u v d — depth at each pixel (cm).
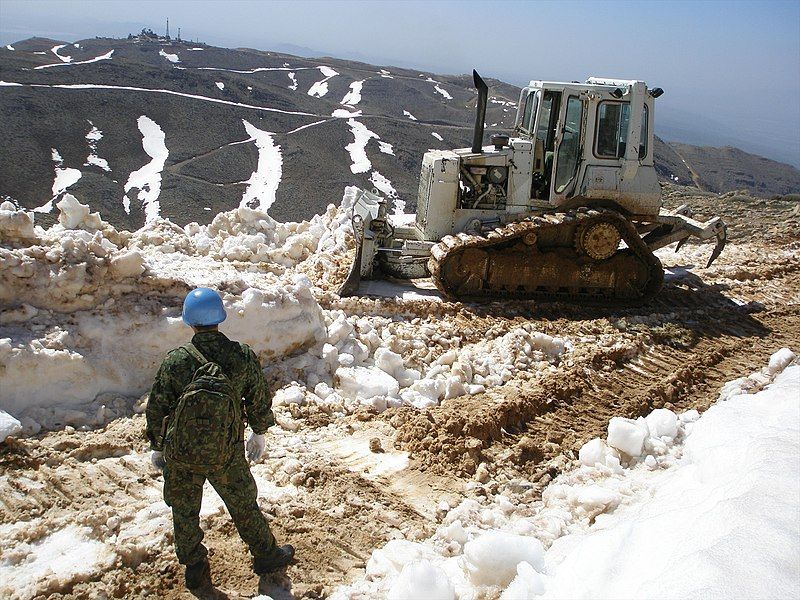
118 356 540
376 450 527
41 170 4538
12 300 526
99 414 509
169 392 353
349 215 1006
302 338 639
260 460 497
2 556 374
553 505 474
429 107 9119
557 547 400
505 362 684
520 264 863
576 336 773
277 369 614
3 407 483
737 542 308
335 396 594
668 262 1129
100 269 551
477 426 553
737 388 656
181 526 356
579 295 891
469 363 660
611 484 493
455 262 851
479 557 362
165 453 345
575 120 889
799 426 461
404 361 675
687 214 1065
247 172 5169
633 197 886
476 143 905
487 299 870
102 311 546
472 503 463
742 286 1025
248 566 390
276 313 618
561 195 895
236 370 364
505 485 498
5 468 445
